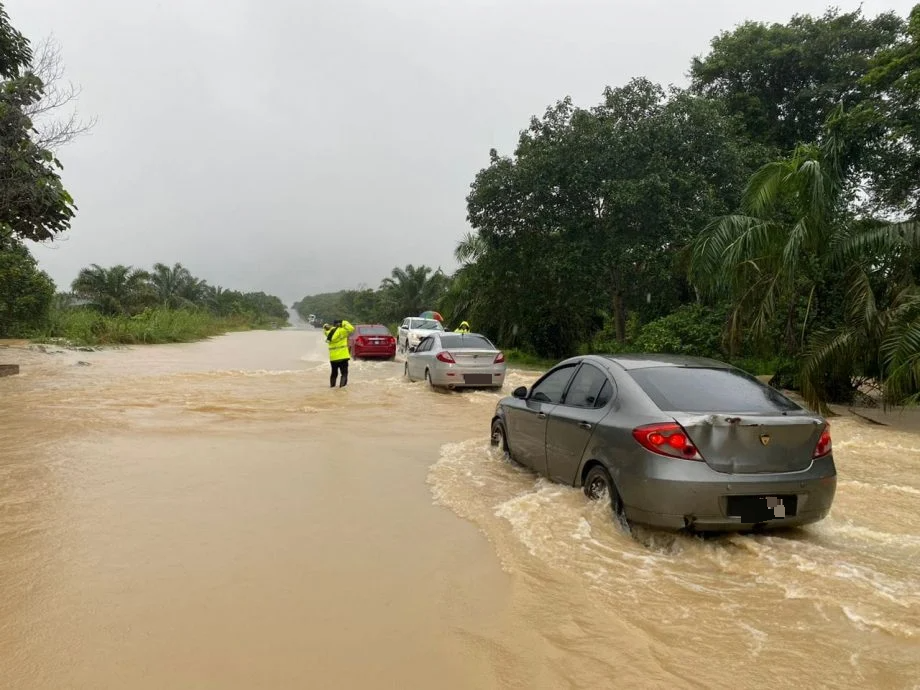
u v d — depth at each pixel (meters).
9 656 2.92
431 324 26.91
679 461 4.30
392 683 2.73
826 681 2.76
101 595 3.57
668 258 19.94
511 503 5.23
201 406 10.95
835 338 11.13
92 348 25.09
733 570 4.01
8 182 14.13
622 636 3.14
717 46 26.95
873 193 18.64
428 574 3.92
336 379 16.09
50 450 7.32
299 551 4.29
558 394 6.12
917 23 15.23
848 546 4.53
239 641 3.08
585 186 20.36
